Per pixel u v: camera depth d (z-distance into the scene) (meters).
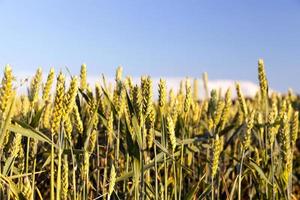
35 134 1.06
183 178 1.58
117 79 1.36
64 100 1.00
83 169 1.15
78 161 1.24
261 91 1.45
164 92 1.19
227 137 1.92
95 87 1.38
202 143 1.64
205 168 1.59
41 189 1.60
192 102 1.79
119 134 1.36
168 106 1.59
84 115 1.48
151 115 1.19
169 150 1.22
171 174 1.56
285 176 1.32
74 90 1.00
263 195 1.47
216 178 1.55
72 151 1.12
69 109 1.00
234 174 1.80
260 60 1.43
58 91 1.00
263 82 1.44
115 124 1.40
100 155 1.51
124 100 1.30
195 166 1.85
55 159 1.26
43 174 1.55
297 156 2.33
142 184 1.16
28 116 1.25
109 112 1.34
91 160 1.67
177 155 1.38
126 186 1.40
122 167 1.50
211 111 1.52
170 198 1.33
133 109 1.14
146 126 1.23
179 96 1.72
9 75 0.92
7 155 1.19
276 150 1.53
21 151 1.18
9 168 1.09
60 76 1.00
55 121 1.00
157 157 1.24
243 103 1.55
